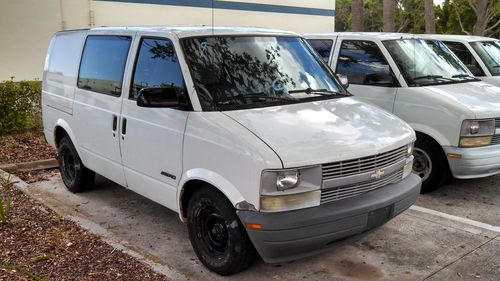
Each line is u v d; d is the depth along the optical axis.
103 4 12.80
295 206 3.55
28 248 4.30
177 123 4.16
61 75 6.15
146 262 4.12
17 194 5.80
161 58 4.52
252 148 3.55
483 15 22.11
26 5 11.55
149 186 4.64
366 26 38.03
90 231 4.74
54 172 7.18
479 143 5.67
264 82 4.44
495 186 6.47
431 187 6.07
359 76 6.73
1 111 8.49
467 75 7.04
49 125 6.45
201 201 4.03
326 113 4.22
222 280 4.02
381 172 3.95
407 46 6.82
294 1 17.59
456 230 5.01
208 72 4.27
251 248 3.85
